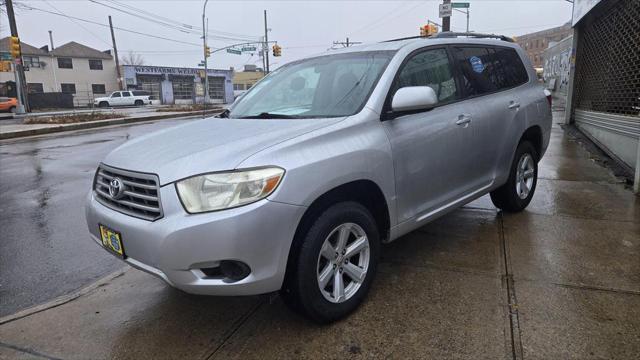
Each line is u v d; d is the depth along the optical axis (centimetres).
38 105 4044
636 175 563
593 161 786
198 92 5806
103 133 1670
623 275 342
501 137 432
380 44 384
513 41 513
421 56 367
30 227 534
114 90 5669
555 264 364
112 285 365
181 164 260
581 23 1140
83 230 521
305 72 388
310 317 280
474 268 362
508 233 436
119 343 284
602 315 289
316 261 271
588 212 493
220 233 240
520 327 279
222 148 270
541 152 509
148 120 2389
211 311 317
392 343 270
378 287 337
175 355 269
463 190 395
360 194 314
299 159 263
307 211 272
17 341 290
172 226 246
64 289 374
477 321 288
